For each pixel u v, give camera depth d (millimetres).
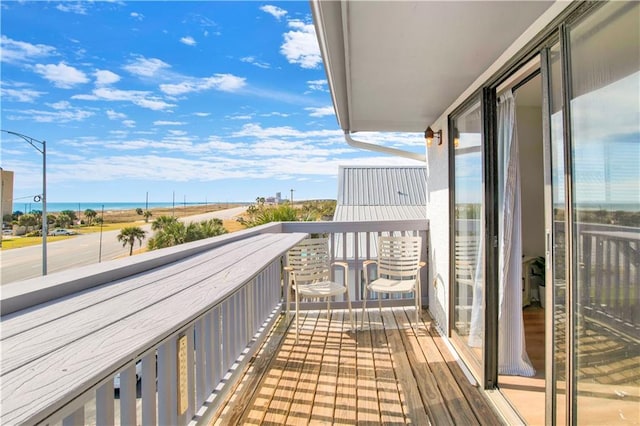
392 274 3684
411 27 1604
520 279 2367
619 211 1150
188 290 1039
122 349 649
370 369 2590
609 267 1204
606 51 1194
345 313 3867
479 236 2465
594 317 1286
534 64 1855
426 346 2992
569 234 1403
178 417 1454
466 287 2727
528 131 3686
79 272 1080
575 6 1328
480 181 2439
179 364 1460
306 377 2480
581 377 1357
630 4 1093
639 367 1090
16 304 839
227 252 1772
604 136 1210
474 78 2299
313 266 3367
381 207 8133
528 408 2020
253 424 1964
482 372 2297
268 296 3354
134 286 1084
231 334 2275
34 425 475
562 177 1485
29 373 564
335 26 1568
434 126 3629
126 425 1112
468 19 1548
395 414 2041
